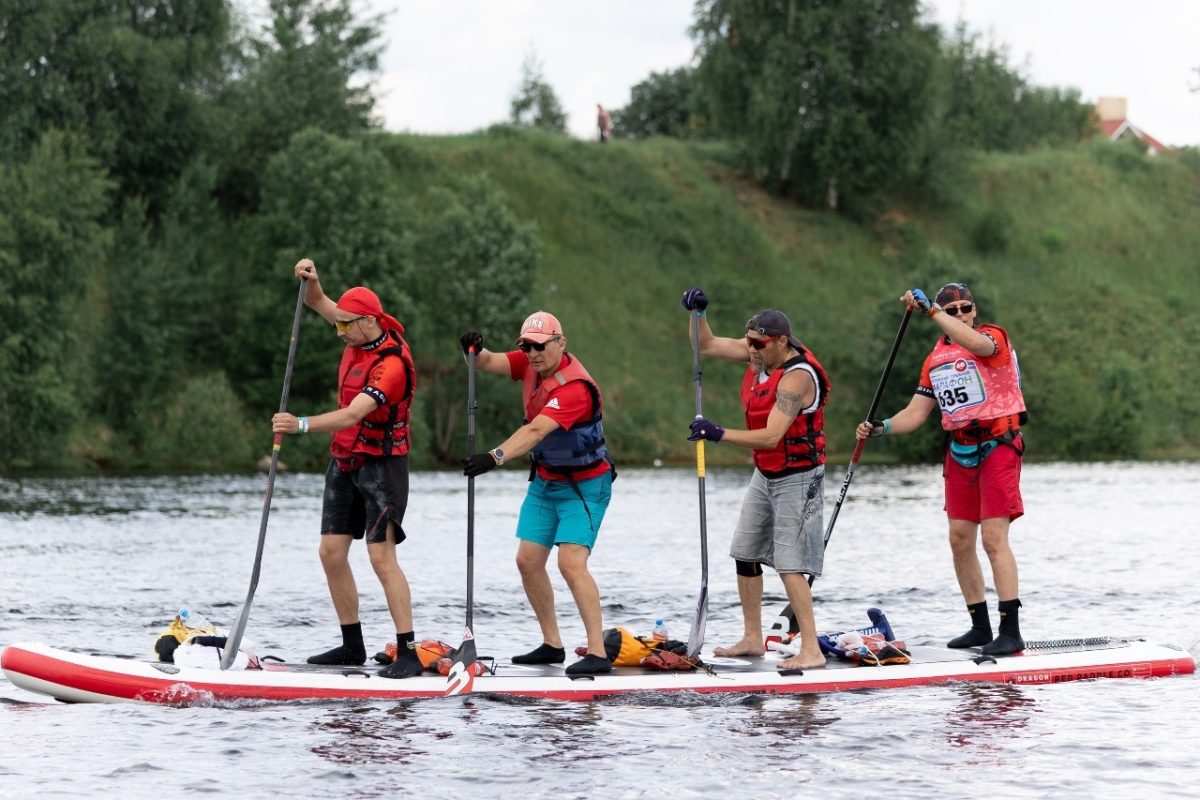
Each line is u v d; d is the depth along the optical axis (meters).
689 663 22.97
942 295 25.50
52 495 75.69
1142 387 137.38
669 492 83.75
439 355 122.12
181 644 23.44
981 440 24.81
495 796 16.25
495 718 20.33
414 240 122.62
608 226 151.38
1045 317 152.25
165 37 126.75
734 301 146.25
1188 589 37.56
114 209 121.06
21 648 21.39
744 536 24.27
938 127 174.38
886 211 171.00
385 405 22.17
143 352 111.00
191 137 125.31
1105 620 31.72
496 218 124.88
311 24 141.50
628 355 134.00
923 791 16.48
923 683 23.34
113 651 26.56
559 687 21.91
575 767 17.55
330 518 22.98
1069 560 45.41
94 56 117.19
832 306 151.25
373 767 17.48
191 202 122.44
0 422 97.81
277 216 119.62
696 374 23.88
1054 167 188.62
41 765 17.53
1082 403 136.12
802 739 19.14
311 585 38.22
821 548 23.58
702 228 156.75
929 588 37.91
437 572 41.97
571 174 157.75
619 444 124.19
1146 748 18.62
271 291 117.50
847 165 163.75
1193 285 170.75
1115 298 161.38
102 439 107.81
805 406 22.86
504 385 122.50
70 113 116.31
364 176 120.12
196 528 56.03
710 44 167.62
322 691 21.59
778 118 162.38
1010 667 23.84
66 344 101.94
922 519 63.09
